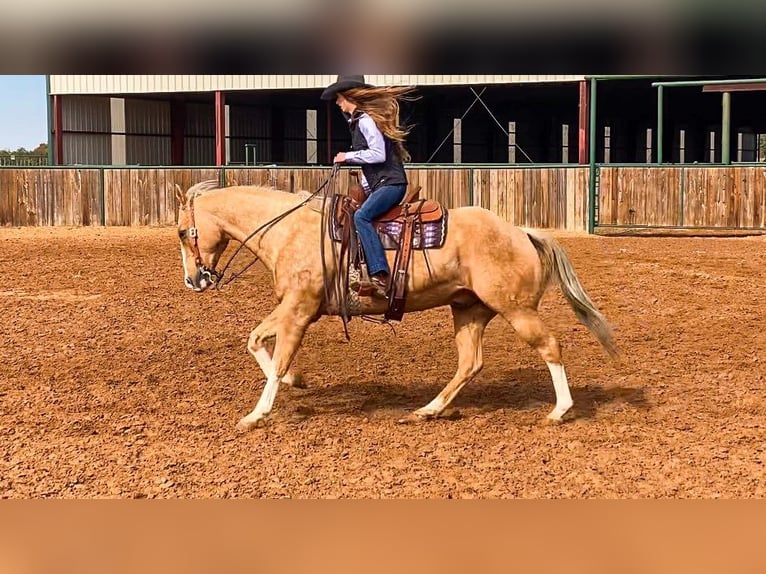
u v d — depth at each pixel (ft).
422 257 22.24
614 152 173.27
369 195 22.59
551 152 168.04
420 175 80.28
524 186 78.48
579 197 77.36
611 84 114.11
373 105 22.24
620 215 75.10
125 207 85.56
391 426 23.31
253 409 25.02
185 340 34.14
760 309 39.68
